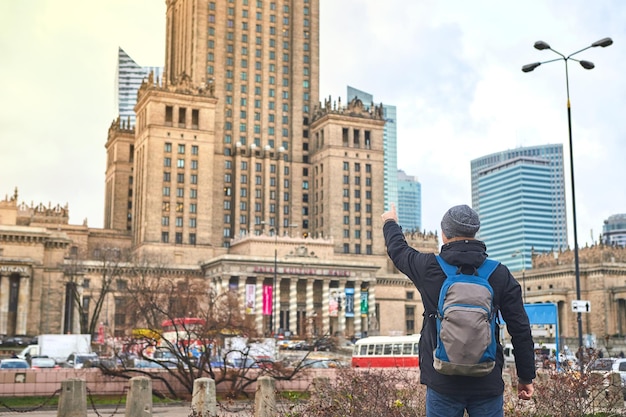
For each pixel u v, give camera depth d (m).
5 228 142.38
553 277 178.25
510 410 20.36
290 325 161.75
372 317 170.75
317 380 26.97
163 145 185.38
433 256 8.69
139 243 184.38
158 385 45.88
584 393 22.81
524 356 8.51
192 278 156.25
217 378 45.75
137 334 47.69
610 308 168.75
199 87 192.62
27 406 39.94
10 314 141.62
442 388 8.21
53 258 147.62
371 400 20.11
